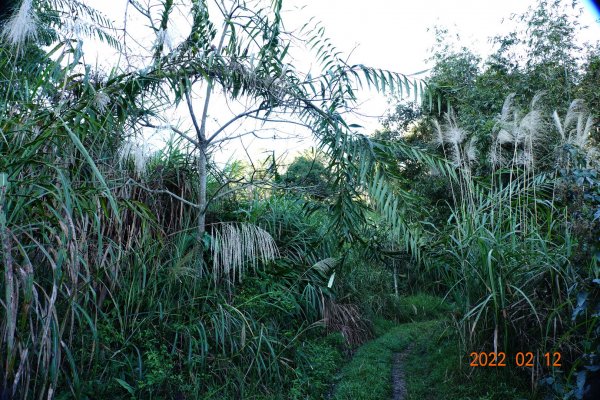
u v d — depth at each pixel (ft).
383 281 25.54
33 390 8.32
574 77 27.96
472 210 14.87
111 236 12.41
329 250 17.58
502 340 12.74
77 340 10.36
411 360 16.99
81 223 10.41
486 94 29.66
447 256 14.42
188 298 13.12
